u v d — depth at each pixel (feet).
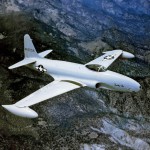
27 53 85.81
